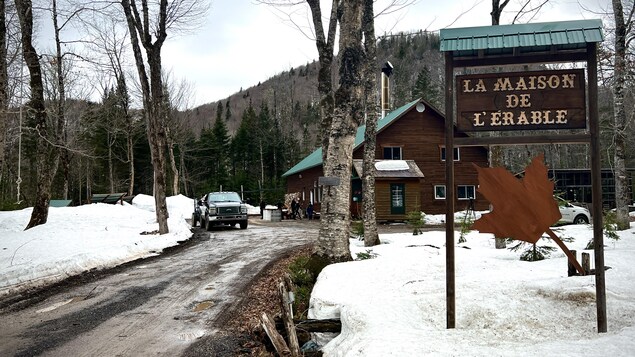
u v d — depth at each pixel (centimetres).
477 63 588
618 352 413
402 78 8450
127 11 1973
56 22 2339
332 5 1280
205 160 6844
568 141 538
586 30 537
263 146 7344
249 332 714
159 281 1102
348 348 511
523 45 547
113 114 5078
